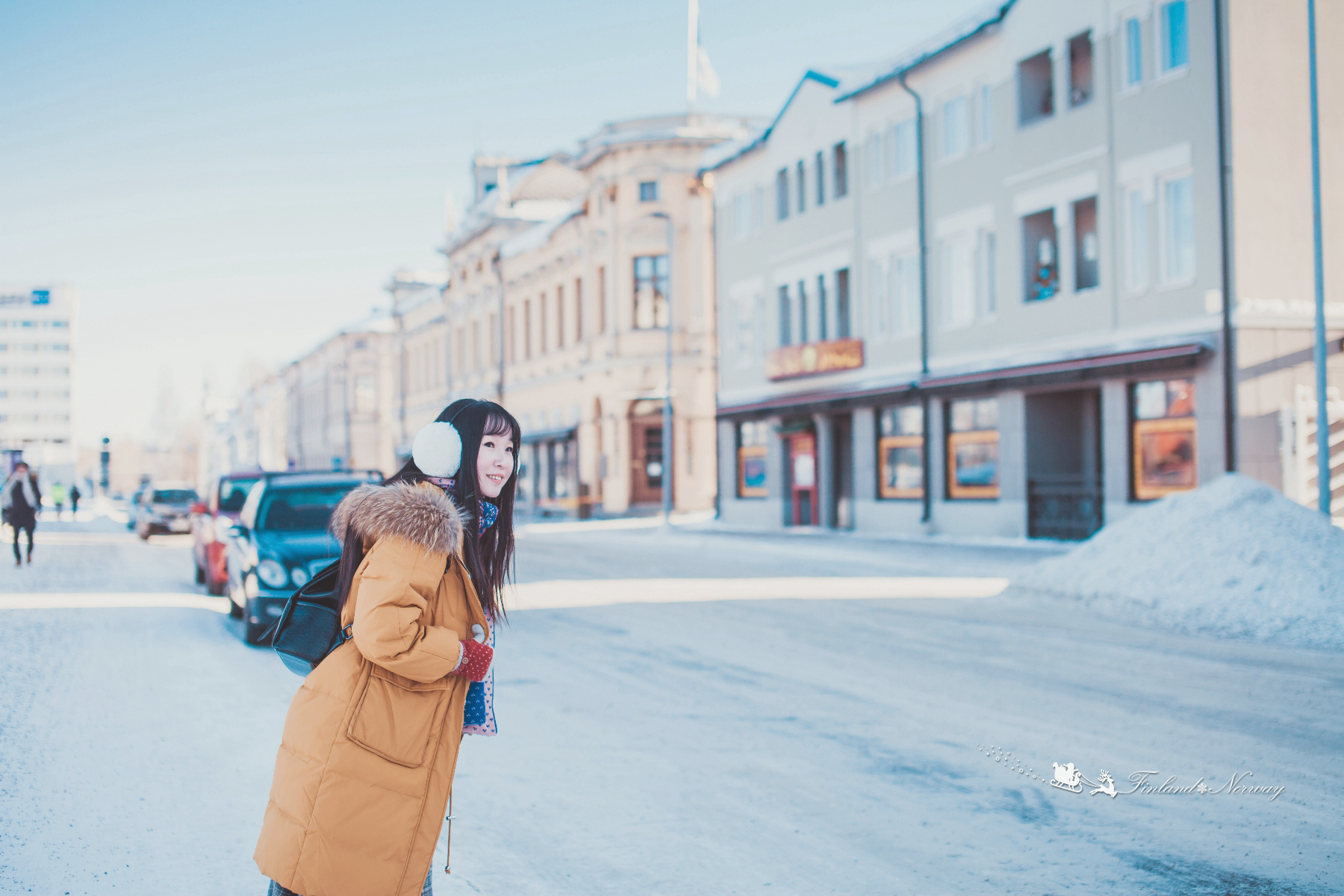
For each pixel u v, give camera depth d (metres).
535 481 46.38
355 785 2.57
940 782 5.56
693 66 37.34
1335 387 18.38
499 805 5.22
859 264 26.36
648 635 10.69
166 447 136.00
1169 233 18.67
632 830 4.84
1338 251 18.48
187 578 17.28
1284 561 10.92
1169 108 18.48
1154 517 12.59
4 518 19.59
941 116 23.88
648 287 38.41
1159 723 6.76
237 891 4.09
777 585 15.54
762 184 30.42
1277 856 4.46
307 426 85.75
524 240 46.78
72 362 150.50
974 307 23.02
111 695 7.71
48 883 4.13
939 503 23.48
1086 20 20.08
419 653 2.56
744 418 30.02
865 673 8.58
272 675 8.58
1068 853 4.51
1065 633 10.45
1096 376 19.28
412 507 2.62
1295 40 18.23
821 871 4.32
